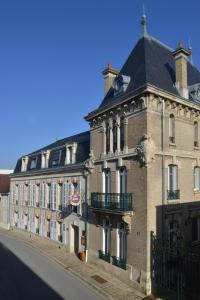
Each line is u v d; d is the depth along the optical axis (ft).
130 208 57.21
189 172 63.72
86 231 74.49
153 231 54.54
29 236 108.78
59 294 53.57
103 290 54.95
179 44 62.75
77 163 80.38
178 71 63.05
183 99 60.64
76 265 70.85
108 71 73.46
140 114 57.11
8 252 85.81
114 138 65.10
